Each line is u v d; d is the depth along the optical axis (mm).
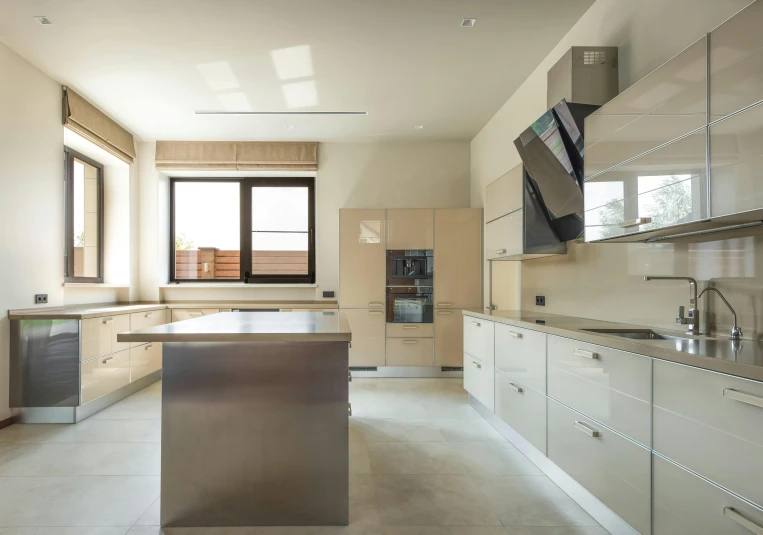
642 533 1635
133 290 5367
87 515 2090
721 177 1492
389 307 5164
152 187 5523
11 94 3398
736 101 1430
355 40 3268
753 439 1184
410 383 4867
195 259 5891
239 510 2016
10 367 3451
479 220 5188
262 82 3941
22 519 2049
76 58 3512
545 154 2863
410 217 5180
